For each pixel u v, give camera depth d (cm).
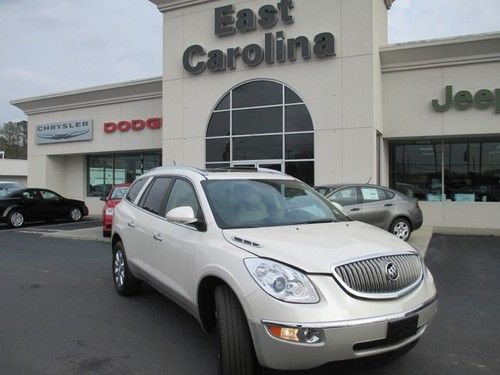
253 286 346
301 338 322
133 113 2147
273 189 509
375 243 391
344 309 330
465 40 1458
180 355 451
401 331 346
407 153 1684
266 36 1597
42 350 467
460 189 1609
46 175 2444
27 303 640
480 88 1492
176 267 468
